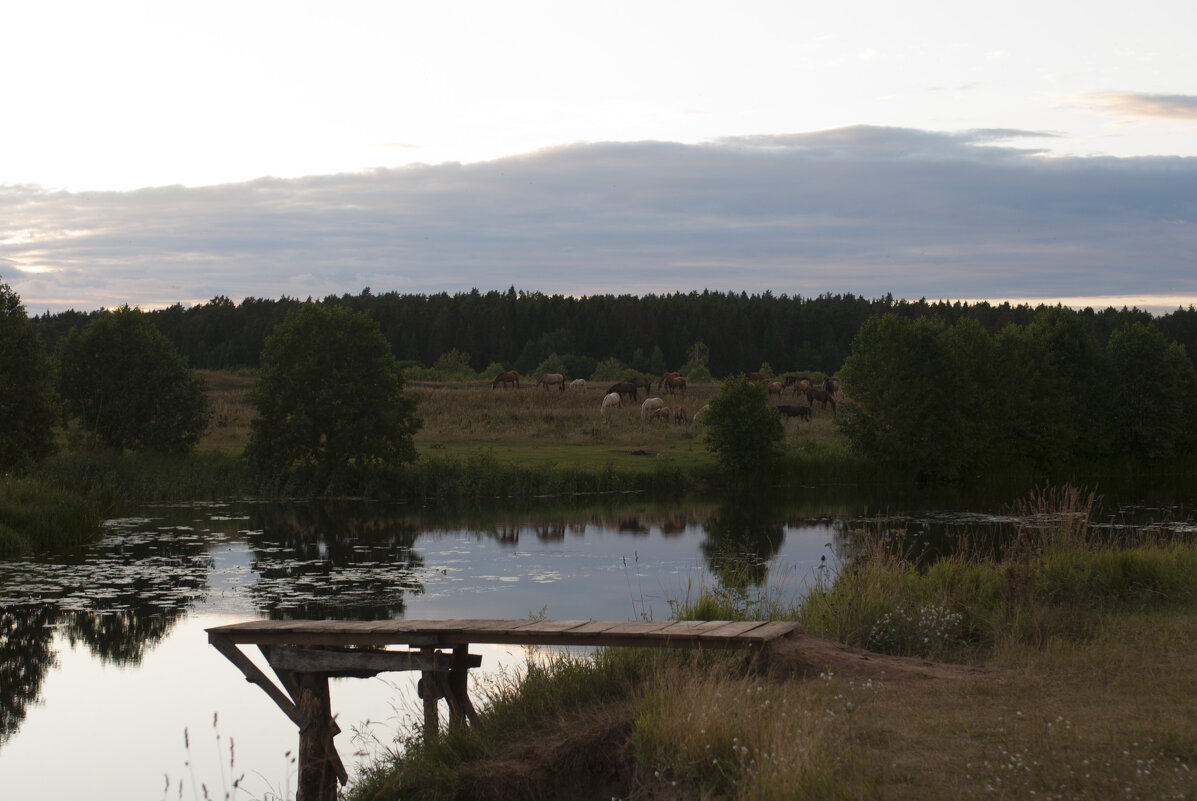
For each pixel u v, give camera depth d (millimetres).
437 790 8062
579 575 23375
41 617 19656
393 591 21766
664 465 42094
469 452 44906
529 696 9516
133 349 42344
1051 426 51750
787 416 59219
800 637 9812
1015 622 11203
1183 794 5766
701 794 6660
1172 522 30594
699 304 168250
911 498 39938
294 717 10055
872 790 6031
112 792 11375
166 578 23328
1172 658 9422
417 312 166250
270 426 39250
